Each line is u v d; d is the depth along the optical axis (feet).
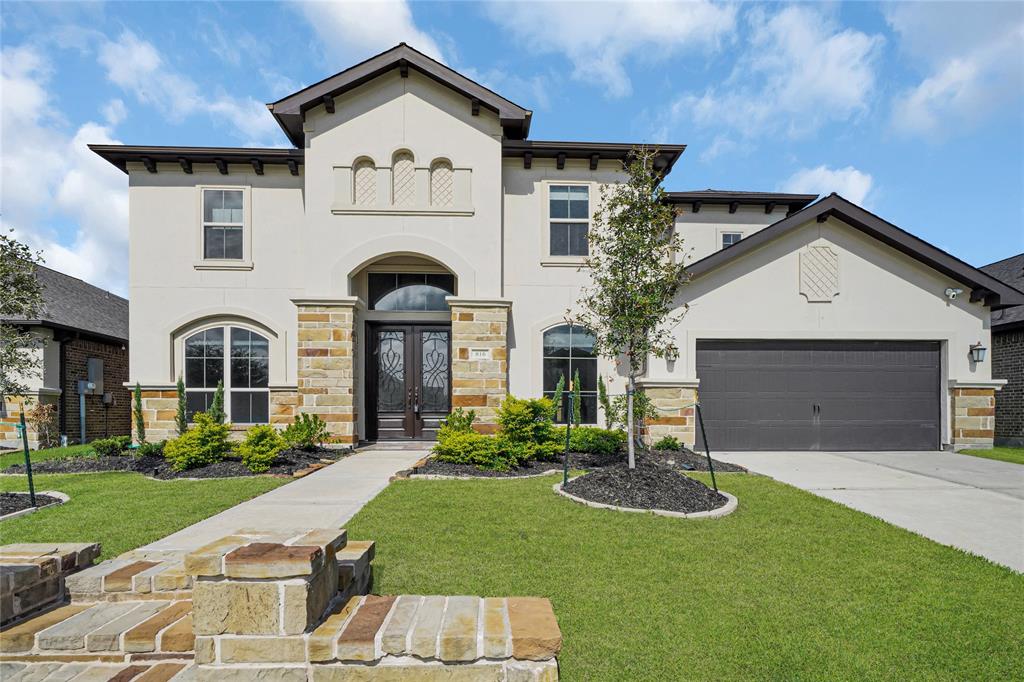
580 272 39.68
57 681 9.39
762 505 21.47
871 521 19.39
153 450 32.78
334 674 8.56
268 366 39.32
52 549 11.90
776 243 38.29
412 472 27.02
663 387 37.14
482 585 13.29
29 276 24.09
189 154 37.88
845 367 38.34
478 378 36.99
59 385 45.80
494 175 38.09
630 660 10.32
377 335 40.47
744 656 10.54
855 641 11.16
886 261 38.40
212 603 8.57
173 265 39.01
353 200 37.81
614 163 40.19
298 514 19.77
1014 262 56.59
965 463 32.83
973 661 10.55
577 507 20.52
